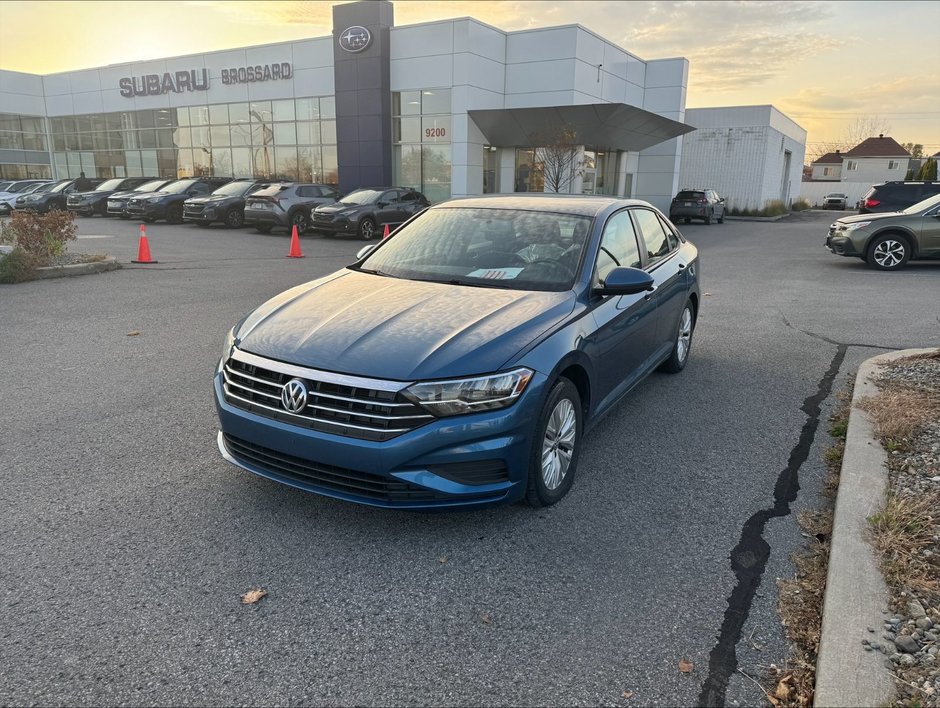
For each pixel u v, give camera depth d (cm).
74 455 432
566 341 366
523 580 310
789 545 340
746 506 381
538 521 363
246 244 1834
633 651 264
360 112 2856
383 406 312
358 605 291
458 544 339
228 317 842
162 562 319
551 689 245
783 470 427
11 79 4041
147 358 653
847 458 401
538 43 2747
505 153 2900
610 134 2755
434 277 439
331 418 321
